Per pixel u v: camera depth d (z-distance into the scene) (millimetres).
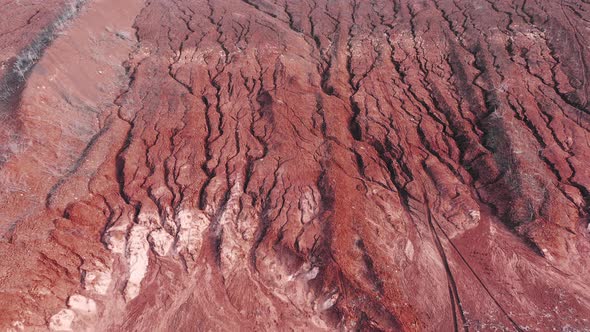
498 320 14125
